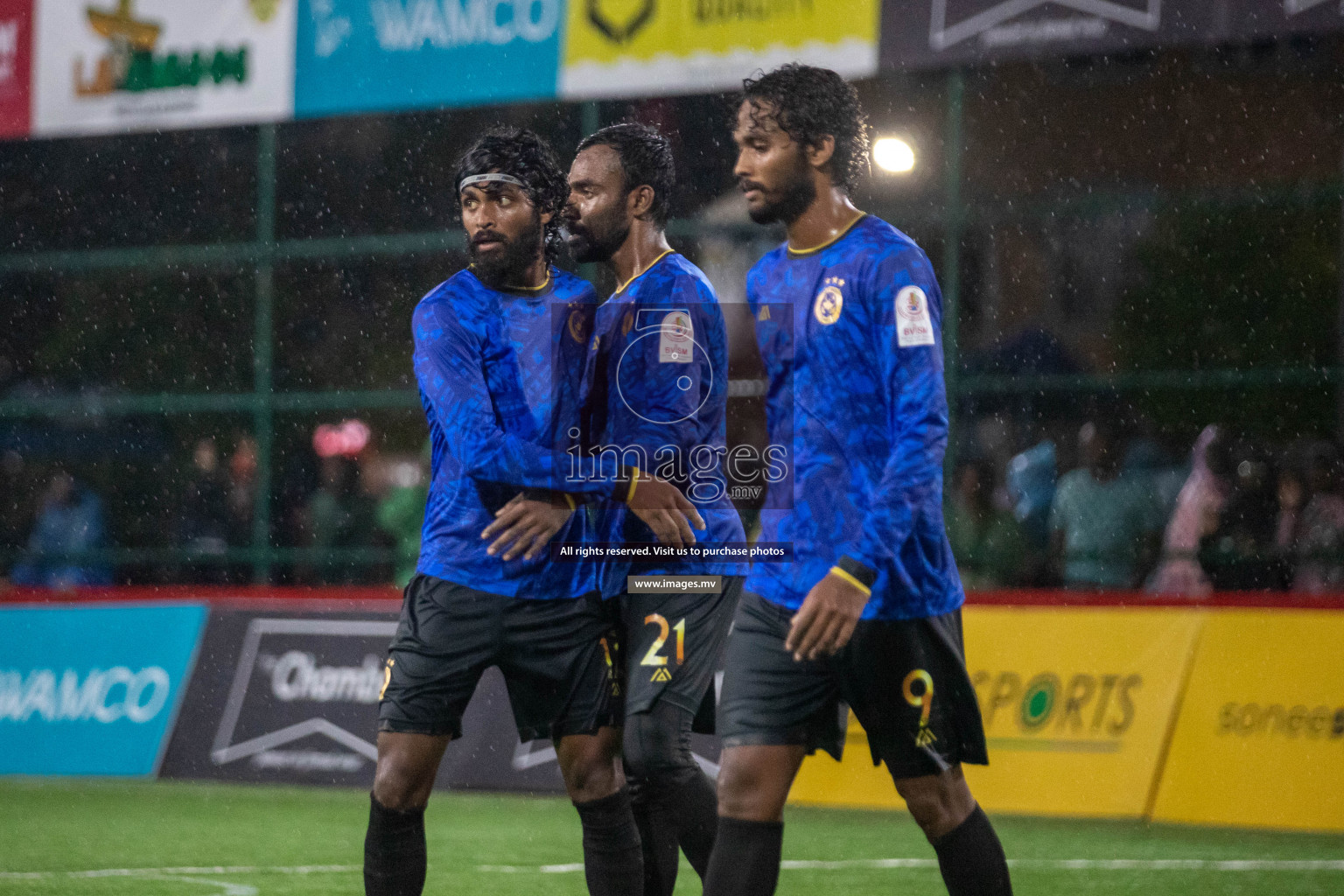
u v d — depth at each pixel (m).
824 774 25.88
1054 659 25.14
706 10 30.80
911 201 37.44
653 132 14.05
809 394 11.08
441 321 12.80
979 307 38.47
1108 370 37.84
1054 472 32.56
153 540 42.03
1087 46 28.19
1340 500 29.70
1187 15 27.56
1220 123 36.06
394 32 32.88
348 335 42.59
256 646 29.55
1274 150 35.97
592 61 31.52
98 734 30.17
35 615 31.48
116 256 36.34
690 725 13.70
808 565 10.97
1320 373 29.44
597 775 13.20
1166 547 29.92
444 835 22.98
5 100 35.03
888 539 10.15
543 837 22.73
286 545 39.56
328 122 42.53
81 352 44.22
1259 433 36.81
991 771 24.95
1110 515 30.39
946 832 11.39
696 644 13.45
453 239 34.50
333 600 29.39
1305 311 36.91
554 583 12.84
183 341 43.84
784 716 11.07
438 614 12.67
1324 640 23.50
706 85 30.78
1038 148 37.03
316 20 33.38
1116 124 36.66
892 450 10.83
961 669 11.18
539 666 12.88
